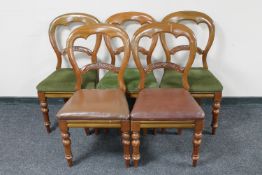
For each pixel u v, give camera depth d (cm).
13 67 251
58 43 237
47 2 226
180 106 164
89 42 236
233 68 244
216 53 238
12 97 265
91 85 202
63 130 167
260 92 254
